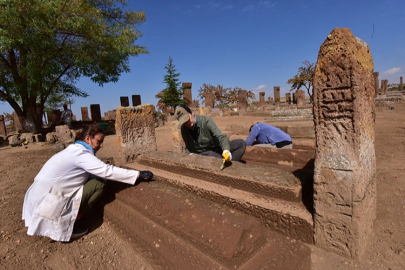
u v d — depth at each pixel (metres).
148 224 2.35
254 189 2.47
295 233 2.11
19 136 8.81
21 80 10.81
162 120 13.79
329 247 1.97
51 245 2.50
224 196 2.48
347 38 1.70
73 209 2.51
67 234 2.47
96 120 16.38
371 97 1.96
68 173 2.45
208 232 1.93
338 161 1.82
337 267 1.84
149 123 4.27
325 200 1.92
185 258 1.93
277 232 2.18
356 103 1.69
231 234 1.84
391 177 3.52
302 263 1.81
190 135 3.67
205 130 3.47
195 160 3.20
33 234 2.30
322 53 1.80
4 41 8.41
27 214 2.43
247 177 2.53
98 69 12.64
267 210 2.20
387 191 3.07
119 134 4.01
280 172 2.57
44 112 15.18
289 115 11.28
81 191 2.57
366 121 1.86
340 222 1.89
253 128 4.42
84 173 2.57
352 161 1.77
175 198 2.43
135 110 4.09
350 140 1.76
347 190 1.81
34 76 9.89
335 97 1.77
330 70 1.76
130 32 12.98
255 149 4.15
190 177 3.10
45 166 2.47
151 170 3.57
